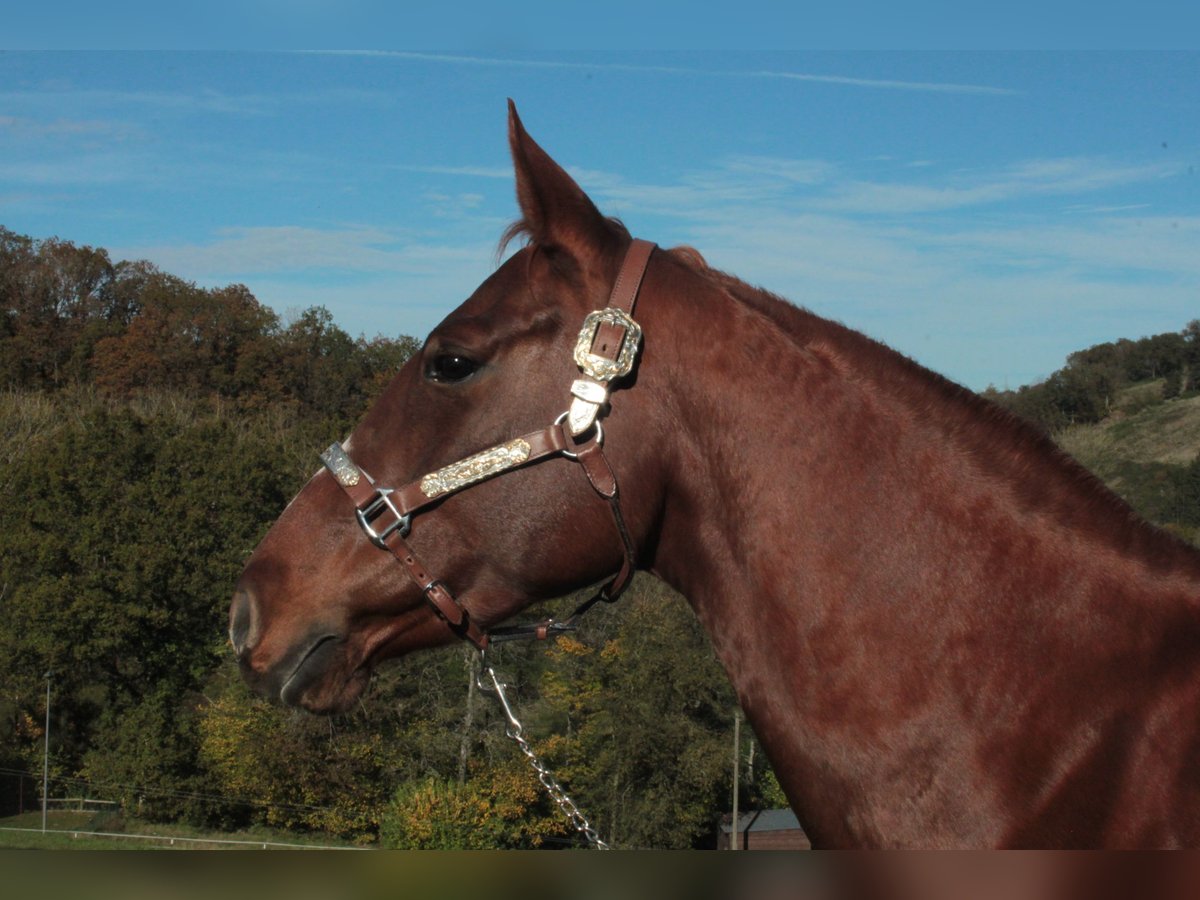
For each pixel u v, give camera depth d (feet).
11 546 101.60
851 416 7.41
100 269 226.38
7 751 104.27
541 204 7.78
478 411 7.72
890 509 7.18
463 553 7.80
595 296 7.76
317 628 7.97
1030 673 6.71
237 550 105.50
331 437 123.13
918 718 6.81
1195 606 6.69
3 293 213.66
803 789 7.15
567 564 7.72
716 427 7.54
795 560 7.23
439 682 83.97
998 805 6.53
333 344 212.02
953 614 6.92
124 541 103.14
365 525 7.89
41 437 133.49
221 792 97.91
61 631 98.37
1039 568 6.95
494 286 8.02
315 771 86.12
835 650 7.04
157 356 197.26
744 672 7.49
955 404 7.52
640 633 79.15
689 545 7.79
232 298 212.23
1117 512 7.20
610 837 79.56
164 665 103.14
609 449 7.57
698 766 75.77
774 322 7.77
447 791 77.20
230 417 171.12
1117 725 6.44
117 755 99.66
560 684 81.76
